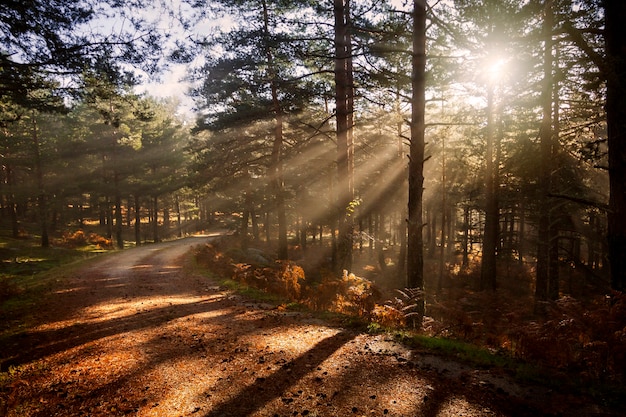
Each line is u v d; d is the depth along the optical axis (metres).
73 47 8.70
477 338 7.62
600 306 5.91
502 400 4.41
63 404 4.54
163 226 57.09
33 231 39.69
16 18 8.20
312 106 20.47
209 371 5.45
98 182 39.03
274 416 4.14
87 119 39.75
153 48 9.29
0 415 4.28
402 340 6.70
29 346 6.79
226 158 22.83
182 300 11.04
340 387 4.84
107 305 10.32
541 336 5.59
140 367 5.66
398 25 10.95
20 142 33.62
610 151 6.42
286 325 7.95
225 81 17.17
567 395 4.52
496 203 17.34
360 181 27.72
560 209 15.48
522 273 24.95
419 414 4.13
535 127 14.30
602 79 6.18
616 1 6.07
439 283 20.80
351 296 8.73
